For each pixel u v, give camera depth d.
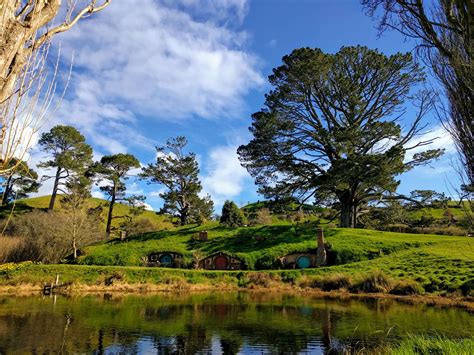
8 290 29.34
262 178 48.81
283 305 22.30
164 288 31.38
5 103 3.66
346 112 45.16
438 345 8.70
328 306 21.75
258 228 48.62
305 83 43.94
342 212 47.06
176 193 60.12
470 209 7.73
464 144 7.17
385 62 42.22
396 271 30.61
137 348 12.44
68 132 59.16
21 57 3.66
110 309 20.89
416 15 7.73
